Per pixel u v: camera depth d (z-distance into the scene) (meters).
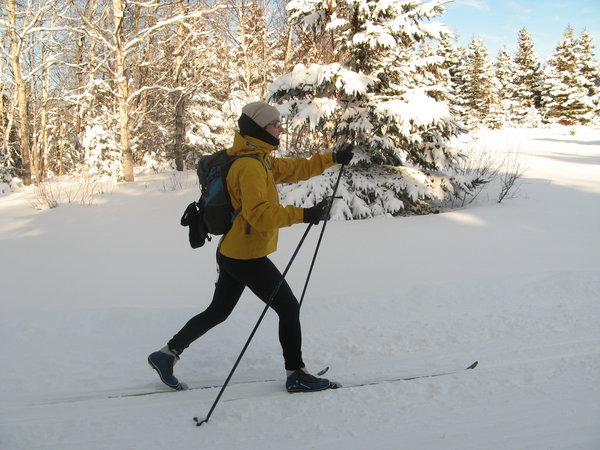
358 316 3.73
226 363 3.11
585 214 7.27
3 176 16.78
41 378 2.92
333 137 8.41
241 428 2.28
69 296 4.38
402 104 7.53
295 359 2.64
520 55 48.69
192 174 15.80
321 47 10.41
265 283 2.55
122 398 2.66
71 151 22.80
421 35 7.76
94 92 17.88
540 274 4.30
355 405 2.43
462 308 3.76
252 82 18.66
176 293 4.40
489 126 42.38
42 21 17.02
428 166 8.36
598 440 1.99
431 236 6.18
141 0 17.17
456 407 2.35
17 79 16.25
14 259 5.84
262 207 2.33
